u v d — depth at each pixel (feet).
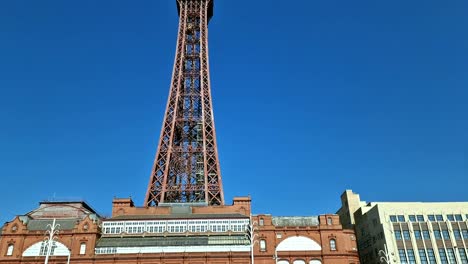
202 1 514.68
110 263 311.06
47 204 362.94
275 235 331.77
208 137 421.59
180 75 457.27
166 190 388.37
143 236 331.77
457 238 340.18
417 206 353.10
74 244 319.27
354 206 426.10
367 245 377.91
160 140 413.59
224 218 339.98
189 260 312.50
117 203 368.27
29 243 321.73
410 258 331.16
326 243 329.72
